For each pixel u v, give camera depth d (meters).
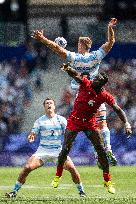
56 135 33.25
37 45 75.75
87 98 29.80
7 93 72.94
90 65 31.67
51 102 33.50
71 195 33.75
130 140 64.25
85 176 50.19
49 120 33.41
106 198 30.33
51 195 33.88
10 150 63.59
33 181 46.09
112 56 74.31
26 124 72.06
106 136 33.59
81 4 84.62
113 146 64.00
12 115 71.88
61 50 31.06
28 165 32.38
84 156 63.34
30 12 83.50
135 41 80.31
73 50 79.44
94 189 39.00
